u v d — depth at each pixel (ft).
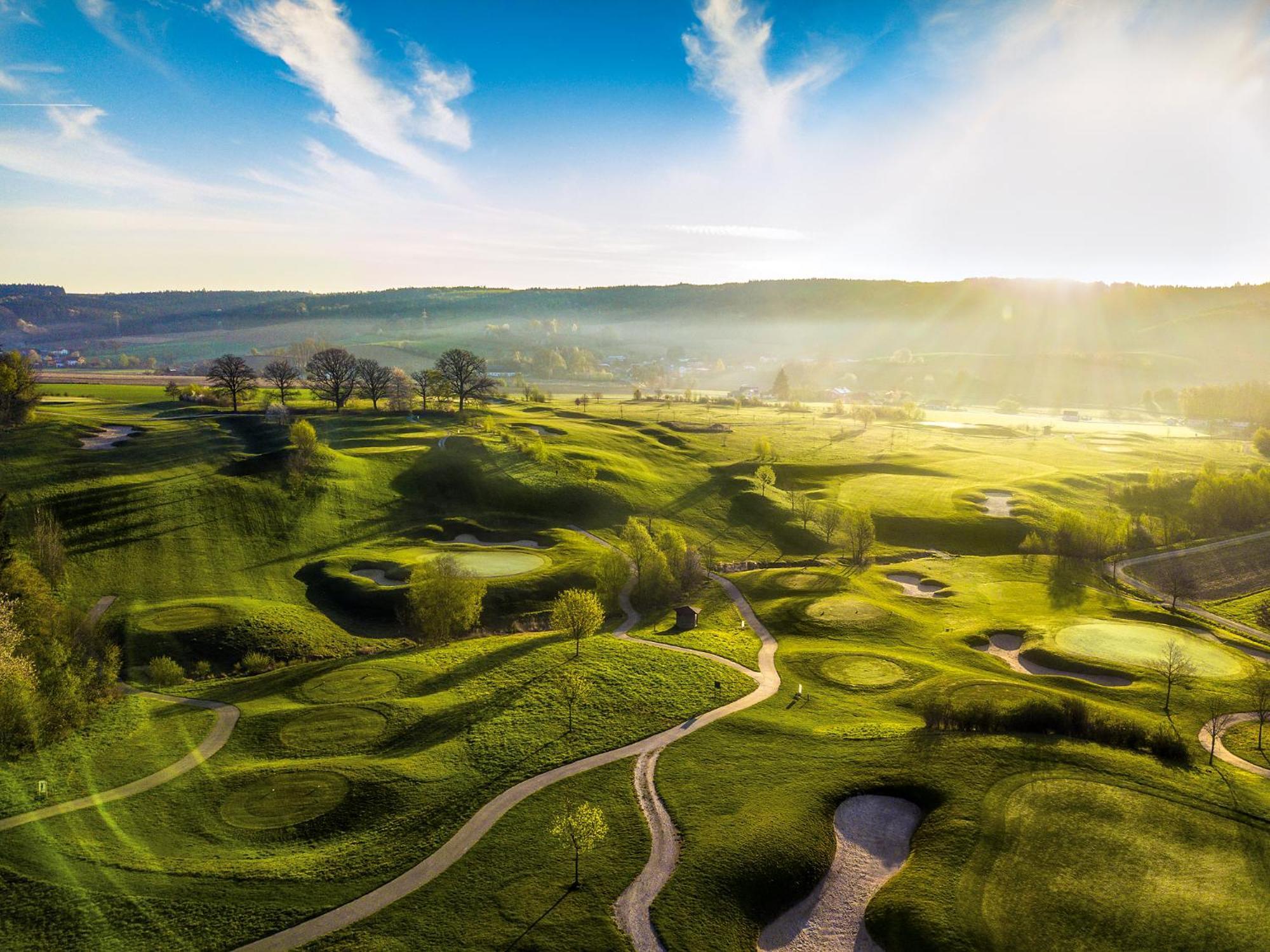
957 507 472.85
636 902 131.44
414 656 265.54
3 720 190.80
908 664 246.88
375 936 124.06
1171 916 124.77
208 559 349.41
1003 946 119.34
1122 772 169.17
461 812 160.15
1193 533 443.32
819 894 136.26
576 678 220.43
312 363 649.61
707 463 577.43
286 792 170.60
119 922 127.95
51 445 441.68
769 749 184.24
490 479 473.67
